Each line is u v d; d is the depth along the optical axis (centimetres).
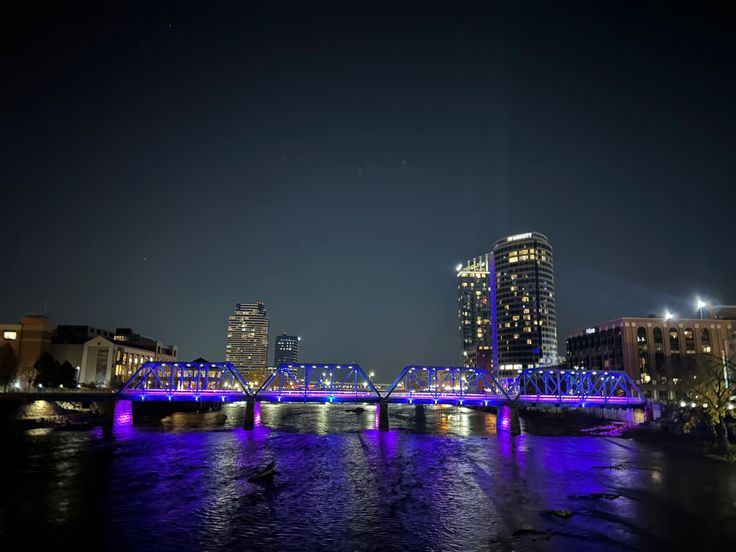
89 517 4366
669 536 3897
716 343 16662
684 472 6425
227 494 5228
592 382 17162
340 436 10331
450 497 5172
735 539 3825
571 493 5316
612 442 9594
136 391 11838
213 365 12125
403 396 11975
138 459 7194
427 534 4000
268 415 16438
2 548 3612
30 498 4944
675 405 10825
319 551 3628
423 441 9656
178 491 5325
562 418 14762
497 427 11838
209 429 11375
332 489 5503
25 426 10500
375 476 6209
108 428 11206
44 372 14350
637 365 16588
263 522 4294
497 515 4506
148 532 3997
